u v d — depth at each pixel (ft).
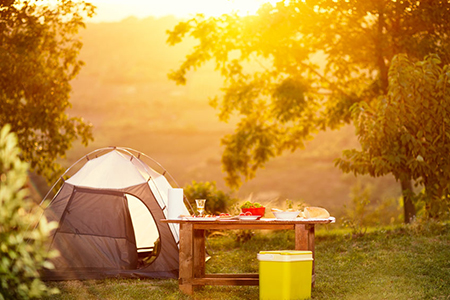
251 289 21.90
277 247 31.53
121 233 25.08
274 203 32.14
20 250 12.86
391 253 26.89
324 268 25.43
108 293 20.97
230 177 49.67
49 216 24.22
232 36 43.70
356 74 46.68
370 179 187.93
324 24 41.34
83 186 25.35
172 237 24.98
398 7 36.78
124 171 26.18
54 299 19.69
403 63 31.86
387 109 31.19
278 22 39.17
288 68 44.60
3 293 13.53
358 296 19.77
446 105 30.53
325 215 21.15
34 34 39.17
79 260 24.09
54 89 41.22
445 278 21.83
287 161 249.96
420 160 31.32
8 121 39.27
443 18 36.65
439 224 31.71
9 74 37.52
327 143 254.27
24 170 13.00
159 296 20.42
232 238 34.32
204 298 20.30
